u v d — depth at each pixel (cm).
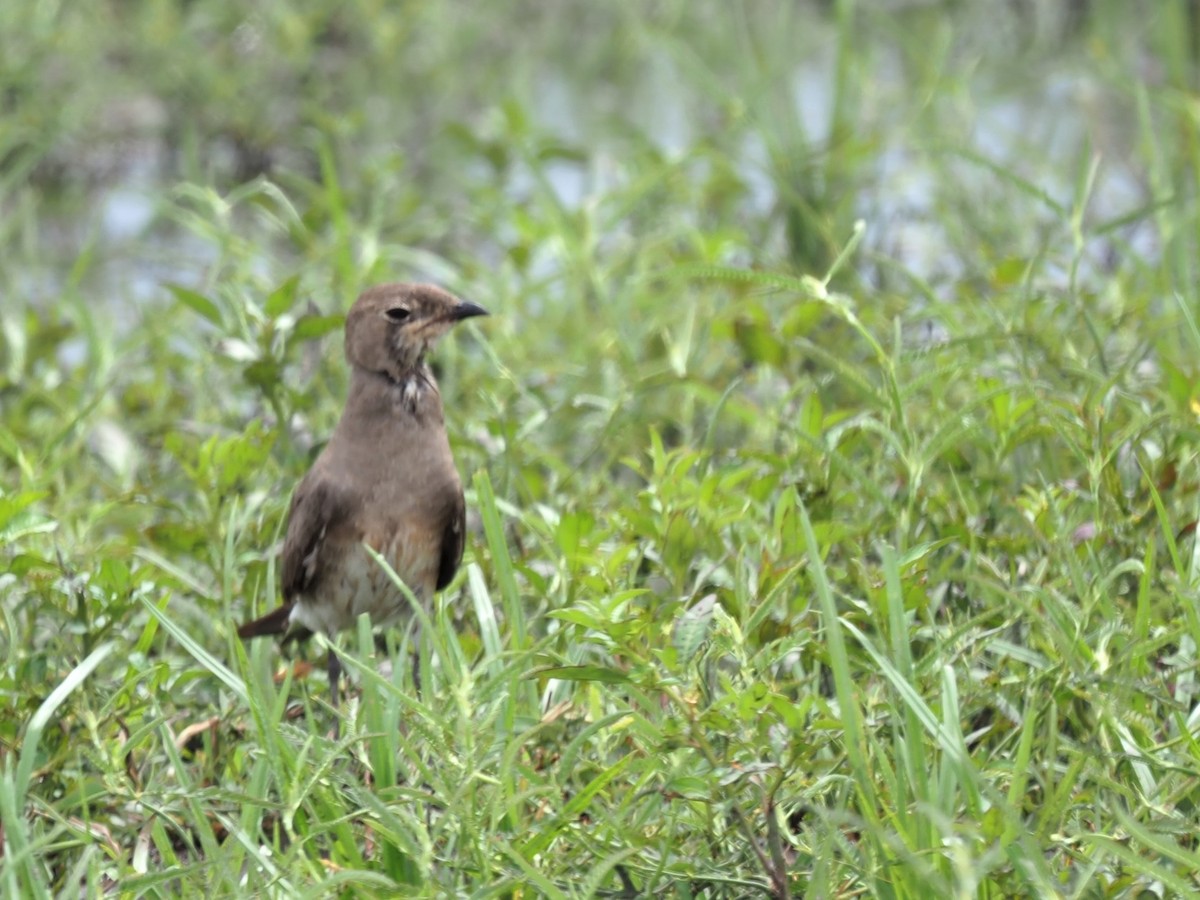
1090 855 811
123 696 962
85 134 2112
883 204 1800
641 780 840
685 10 2344
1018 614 973
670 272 1090
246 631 1064
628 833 811
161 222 2003
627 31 2352
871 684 948
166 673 965
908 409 1257
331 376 1410
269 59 2161
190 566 1206
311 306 1282
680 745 813
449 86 2216
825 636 973
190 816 938
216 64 2166
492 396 1248
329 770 859
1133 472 1115
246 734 1001
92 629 1002
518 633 948
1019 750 809
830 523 1018
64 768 958
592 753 930
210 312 1316
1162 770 862
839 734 870
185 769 953
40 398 1416
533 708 937
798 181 1709
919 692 884
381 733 854
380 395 1079
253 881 833
